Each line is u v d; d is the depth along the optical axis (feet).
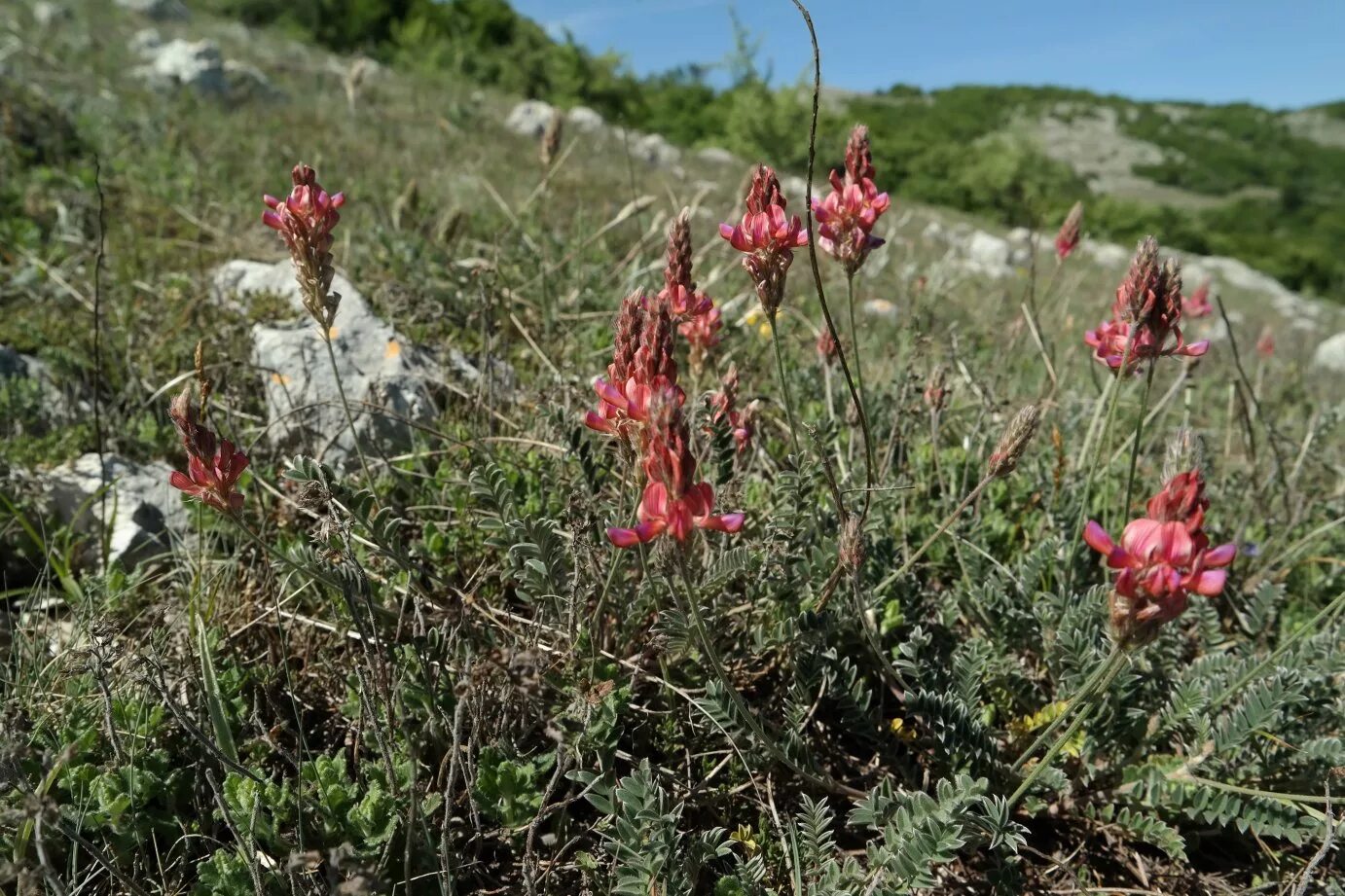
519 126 6.31
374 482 1.20
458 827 0.82
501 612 0.99
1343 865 0.91
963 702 0.91
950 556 1.22
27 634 0.99
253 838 0.74
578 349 1.63
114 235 2.11
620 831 0.73
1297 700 0.88
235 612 0.99
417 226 2.12
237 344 1.52
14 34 4.66
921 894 0.84
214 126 3.55
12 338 1.51
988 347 2.28
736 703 0.79
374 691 0.85
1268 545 1.34
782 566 0.97
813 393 1.47
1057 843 0.95
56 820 0.63
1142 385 1.88
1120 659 0.70
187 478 0.78
